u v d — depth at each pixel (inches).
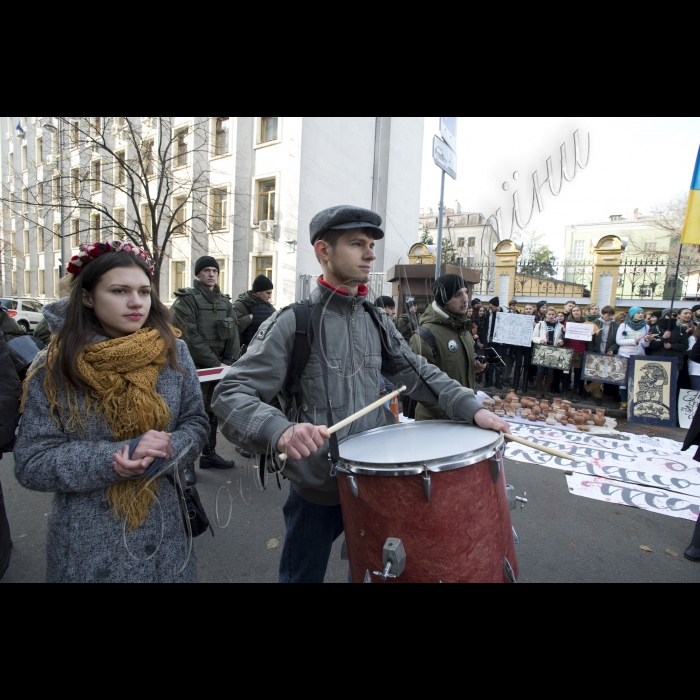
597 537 106.8
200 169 566.3
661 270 319.9
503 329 258.7
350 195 616.4
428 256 327.6
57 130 368.5
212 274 144.3
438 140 149.9
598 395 238.1
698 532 97.0
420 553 42.4
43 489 41.1
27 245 987.9
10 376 58.7
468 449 44.6
